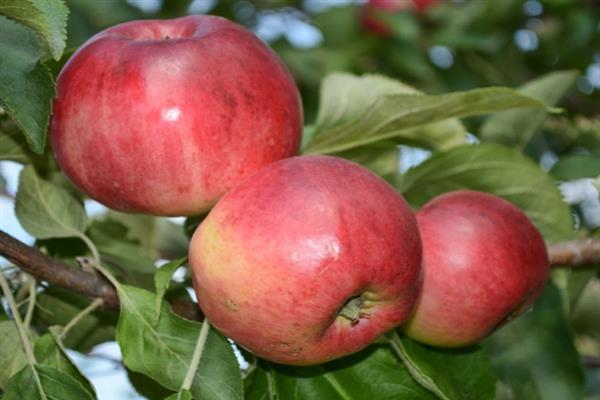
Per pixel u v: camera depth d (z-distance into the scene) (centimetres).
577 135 105
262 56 67
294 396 69
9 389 65
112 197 67
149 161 65
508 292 69
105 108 65
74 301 74
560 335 81
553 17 115
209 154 65
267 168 65
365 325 65
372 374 69
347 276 62
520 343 81
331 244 62
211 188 66
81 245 75
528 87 83
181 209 67
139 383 73
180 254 87
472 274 68
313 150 73
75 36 103
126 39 67
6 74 62
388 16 110
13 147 72
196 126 65
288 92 67
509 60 114
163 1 118
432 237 69
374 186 64
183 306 70
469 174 75
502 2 112
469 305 69
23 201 73
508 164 75
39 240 75
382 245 63
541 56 115
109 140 65
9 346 69
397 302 65
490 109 71
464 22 112
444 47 111
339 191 63
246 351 69
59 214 73
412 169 75
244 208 63
